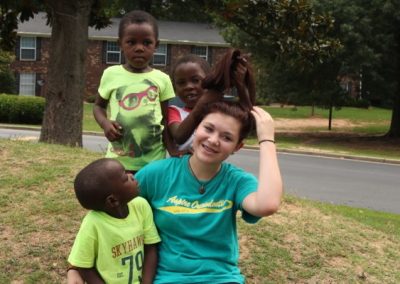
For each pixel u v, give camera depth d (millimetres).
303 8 10508
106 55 37844
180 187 2693
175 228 2680
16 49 36250
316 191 10898
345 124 31203
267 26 10703
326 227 5805
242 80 2623
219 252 2670
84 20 9570
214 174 2682
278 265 4812
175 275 2641
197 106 2689
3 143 7531
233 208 2654
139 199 2729
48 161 6648
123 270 2627
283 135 25062
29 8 10172
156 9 39312
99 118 3807
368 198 10375
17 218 5102
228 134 2559
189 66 3551
